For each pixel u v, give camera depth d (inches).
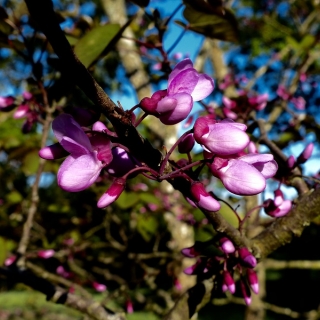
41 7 2.4
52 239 14.4
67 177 3.3
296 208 5.3
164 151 3.9
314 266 13.2
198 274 5.2
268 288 43.5
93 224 14.3
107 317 6.2
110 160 3.4
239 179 3.7
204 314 39.6
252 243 5.1
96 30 6.2
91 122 3.7
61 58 2.7
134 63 12.3
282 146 9.4
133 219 15.1
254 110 7.9
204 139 3.6
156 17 7.6
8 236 14.3
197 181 3.8
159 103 3.3
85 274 13.5
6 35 7.1
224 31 7.5
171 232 13.6
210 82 3.7
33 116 7.8
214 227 4.6
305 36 13.3
